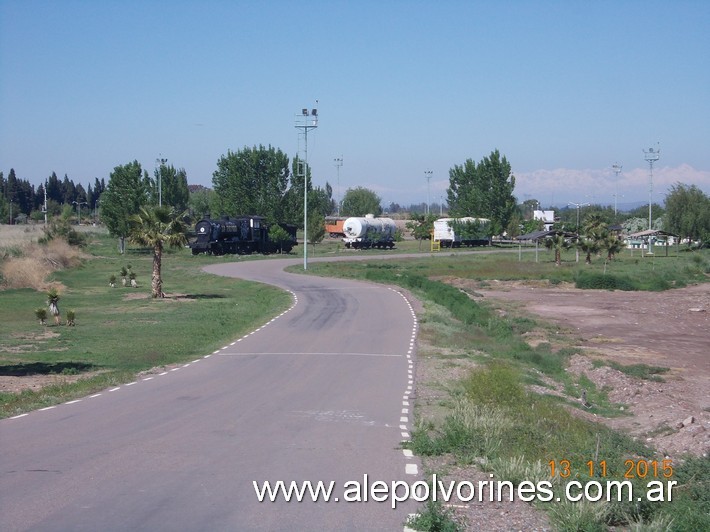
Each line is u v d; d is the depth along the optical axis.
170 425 13.32
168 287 52.72
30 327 32.72
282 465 10.52
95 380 18.67
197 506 8.59
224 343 26.64
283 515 8.36
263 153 106.00
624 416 19.89
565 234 80.81
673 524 8.70
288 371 20.44
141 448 11.47
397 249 106.38
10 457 10.84
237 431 12.84
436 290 46.59
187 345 26.25
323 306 38.72
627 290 58.19
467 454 11.20
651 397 22.23
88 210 181.12
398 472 10.28
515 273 68.69
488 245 117.50
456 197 138.88
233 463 10.59
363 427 13.33
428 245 118.19
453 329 31.97
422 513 8.25
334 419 14.03
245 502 8.79
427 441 11.60
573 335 36.28
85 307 41.03
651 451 13.92
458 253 97.88
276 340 27.14
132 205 86.31
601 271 69.69
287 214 107.56
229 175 107.88
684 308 47.06
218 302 43.41
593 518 8.53
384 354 23.89
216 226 82.69
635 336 36.50
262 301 42.78
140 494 9.02
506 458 10.88
